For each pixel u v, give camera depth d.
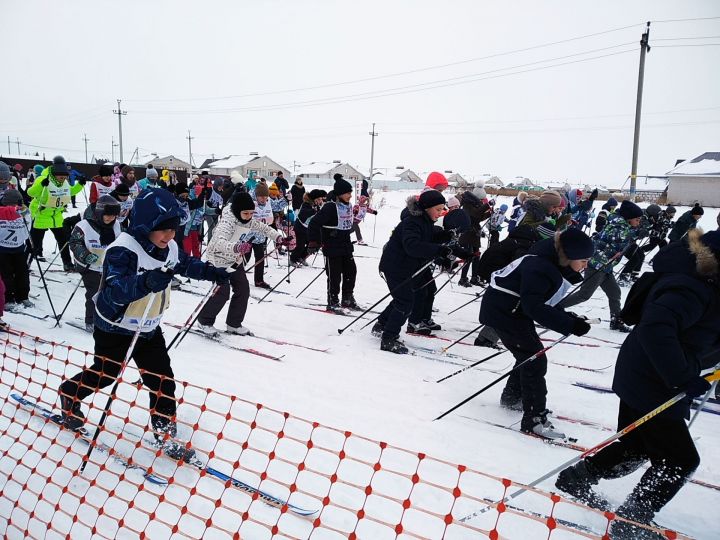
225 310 6.28
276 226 10.82
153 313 2.80
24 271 5.75
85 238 4.72
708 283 2.13
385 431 3.33
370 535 2.32
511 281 3.40
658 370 2.11
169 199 2.56
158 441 2.91
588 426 3.56
